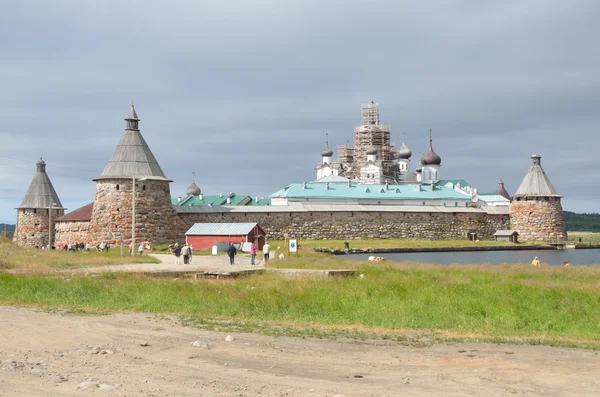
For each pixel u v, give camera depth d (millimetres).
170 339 17500
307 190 135000
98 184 86062
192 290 27859
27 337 17156
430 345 17750
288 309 23969
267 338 18234
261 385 12258
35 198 115625
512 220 117688
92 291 28031
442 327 21312
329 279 33625
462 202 135125
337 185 138875
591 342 18656
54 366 13469
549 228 116250
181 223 89125
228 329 19766
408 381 12922
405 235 108188
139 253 68562
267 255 54031
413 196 134625
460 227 112500
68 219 92938
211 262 52875
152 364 13992
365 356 15820
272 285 29906
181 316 22453
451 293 27609
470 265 48656
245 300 25141
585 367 14656
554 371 14148
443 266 46719
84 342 16594
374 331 20234
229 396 11328
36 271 39031
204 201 150375
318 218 103688
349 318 22625
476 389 12320
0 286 28969
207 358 14906
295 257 56031
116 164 85875
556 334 20219
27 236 114812
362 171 161625
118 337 17578
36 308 23906
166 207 87375
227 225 79312
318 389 12016
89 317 21609
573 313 23797
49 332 18062
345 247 91438
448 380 13094
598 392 12234
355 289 28328
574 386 12695
